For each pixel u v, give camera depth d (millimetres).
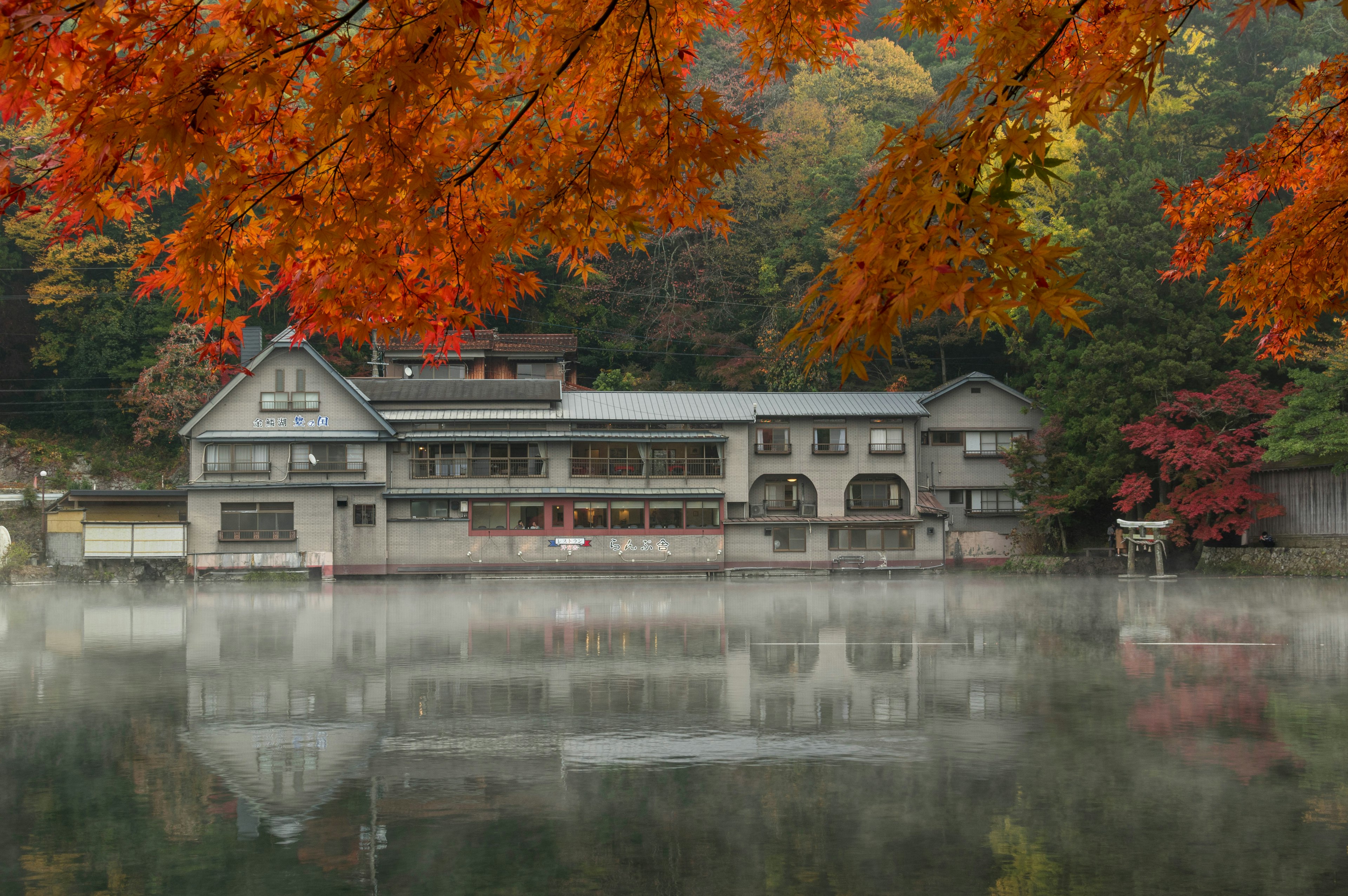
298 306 4605
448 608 25766
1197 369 40000
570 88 4340
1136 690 12227
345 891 5957
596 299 62406
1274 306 6297
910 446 46594
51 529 41625
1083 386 42938
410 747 9406
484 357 49969
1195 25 50750
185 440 53656
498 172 4371
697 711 11016
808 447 46500
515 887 6012
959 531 47594
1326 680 12875
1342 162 5934
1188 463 37938
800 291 56562
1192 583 35156
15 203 3486
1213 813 7246
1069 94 3295
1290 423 35062
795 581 40594
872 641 17531
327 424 42594
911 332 56875
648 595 31578
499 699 11836
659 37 4383
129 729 10250
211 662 15070
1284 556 37938
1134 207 42250
